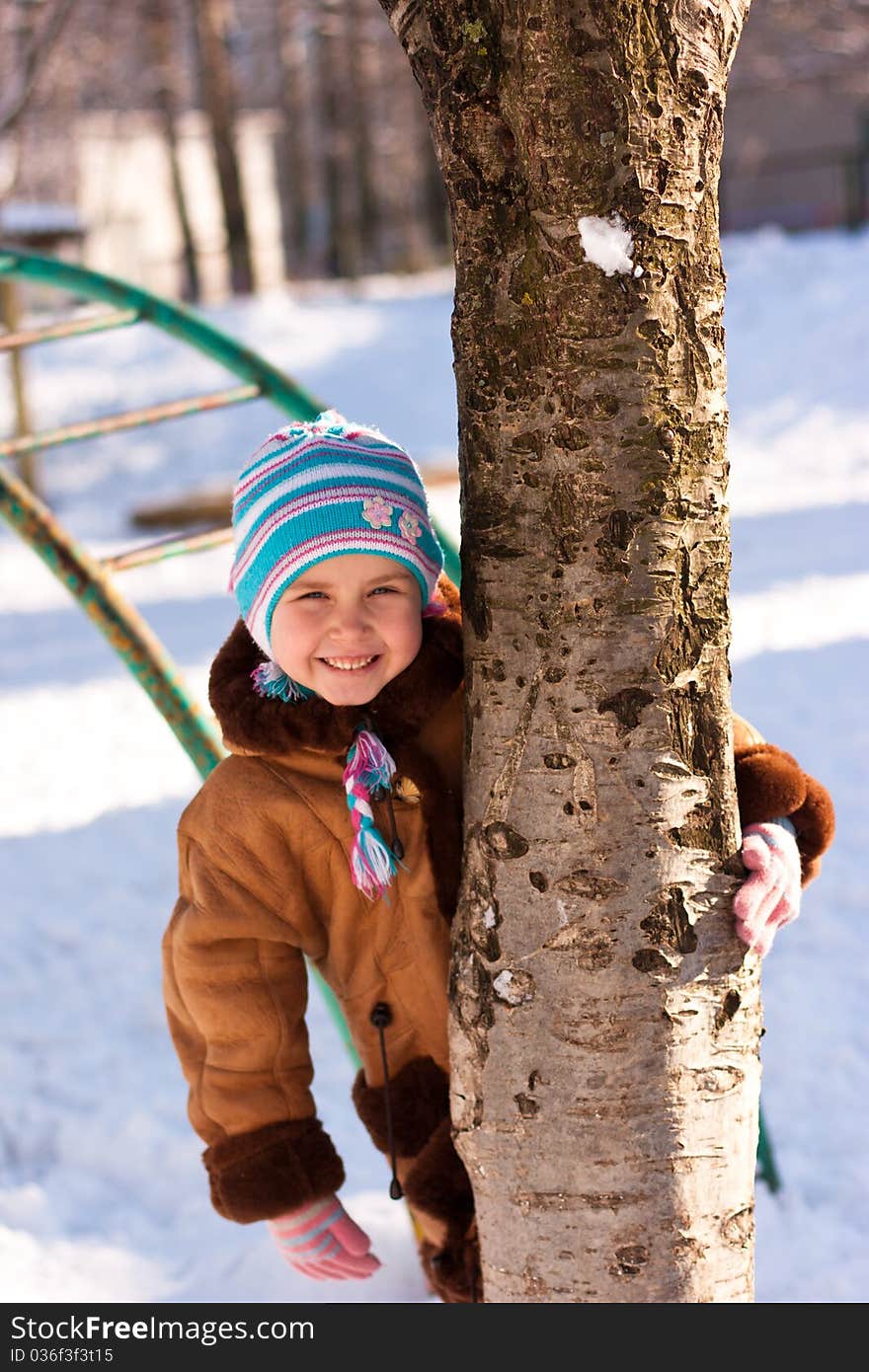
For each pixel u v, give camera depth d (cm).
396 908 191
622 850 153
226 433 1597
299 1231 190
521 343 150
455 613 195
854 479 1186
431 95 152
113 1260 276
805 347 1505
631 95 142
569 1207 156
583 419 148
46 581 1127
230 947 189
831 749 505
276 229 3328
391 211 3014
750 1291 163
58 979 403
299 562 174
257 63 3011
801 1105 305
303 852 190
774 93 2783
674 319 148
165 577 1085
